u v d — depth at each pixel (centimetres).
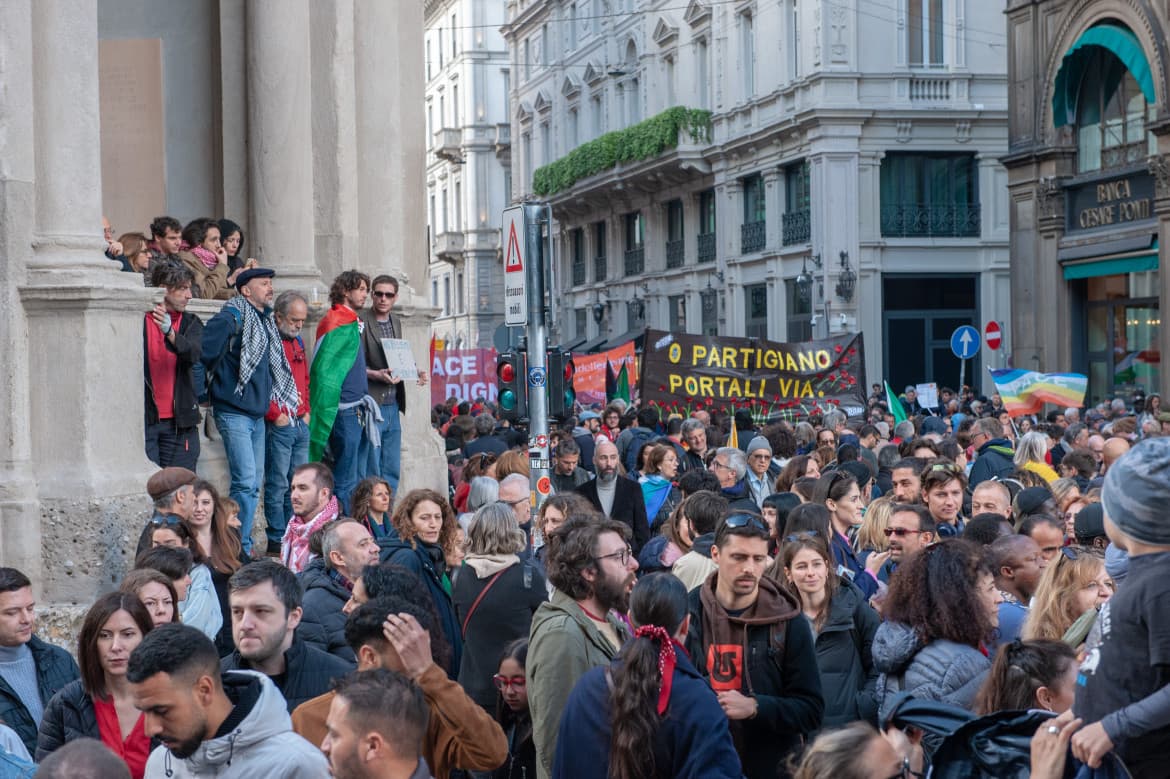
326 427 1254
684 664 482
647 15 4922
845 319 3772
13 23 972
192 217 1483
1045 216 3117
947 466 916
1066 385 1833
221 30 1447
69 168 998
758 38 4150
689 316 4753
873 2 3775
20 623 610
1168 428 1462
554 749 523
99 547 958
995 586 659
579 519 581
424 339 1703
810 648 598
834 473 915
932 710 448
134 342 1017
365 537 696
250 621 539
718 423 1823
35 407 977
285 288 1381
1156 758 423
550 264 1205
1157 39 2670
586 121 5581
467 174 7544
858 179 3803
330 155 1507
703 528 830
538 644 553
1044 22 3100
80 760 378
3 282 967
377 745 410
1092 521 729
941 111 3797
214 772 440
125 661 554
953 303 3894
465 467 1279
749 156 4259
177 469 781
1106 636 447
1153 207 2812
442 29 8006
